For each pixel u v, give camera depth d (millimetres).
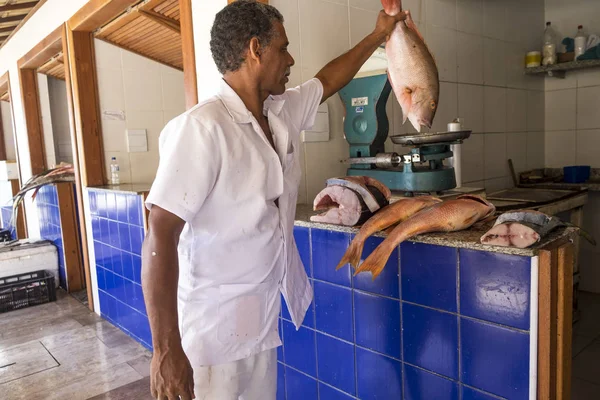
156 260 1154
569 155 4055
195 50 2502
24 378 2805
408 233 1405
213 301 1306
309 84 1632
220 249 1271
